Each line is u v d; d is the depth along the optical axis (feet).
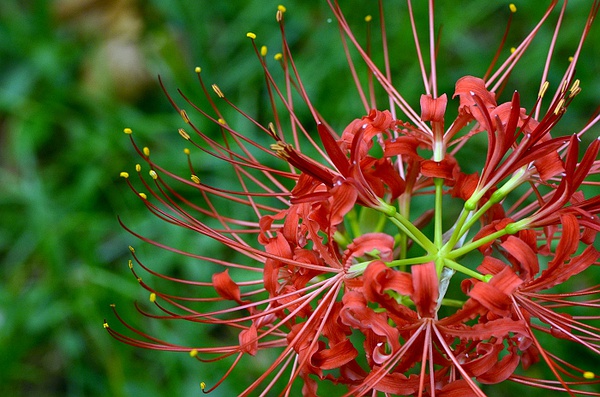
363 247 1.29
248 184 1.89
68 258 1.90
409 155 1.36
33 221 1.90
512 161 1.31
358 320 1.28
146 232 1.90
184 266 1.87
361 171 1.32
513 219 1.43
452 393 1.30
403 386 1.29
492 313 1.27
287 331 1.49
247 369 1.78
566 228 1.28
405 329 1.28
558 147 1.30
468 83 1.35
